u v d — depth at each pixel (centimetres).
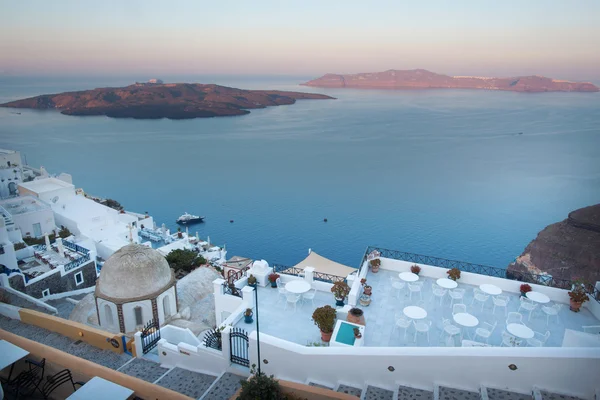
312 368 1527
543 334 1811
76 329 1972
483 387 1328
